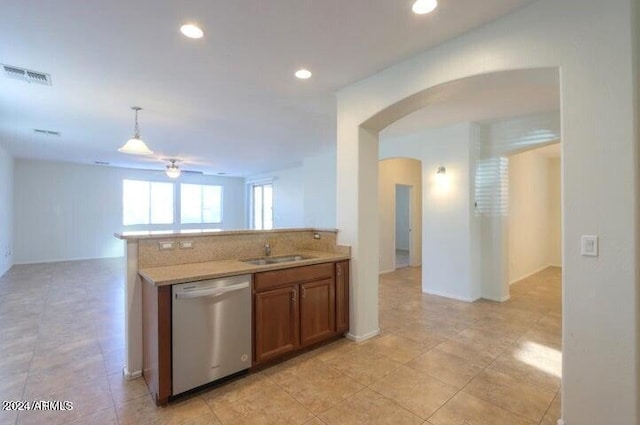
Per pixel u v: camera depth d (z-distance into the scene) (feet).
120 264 24.45
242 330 7.92
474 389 7.47
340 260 10.11
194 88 10.63
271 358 8.50
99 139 17.85
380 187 21.74
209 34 7.47
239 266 8.39
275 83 10.23
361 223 10.25
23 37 7.49
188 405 6.88
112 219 28.40
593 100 5.65
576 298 5.77
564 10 6.01
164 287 6.80
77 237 26.76
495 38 6.95
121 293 15.90
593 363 5.62
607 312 5.49
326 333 9.73
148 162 26.20
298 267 9.05
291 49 8.18
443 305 14.10
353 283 10.30
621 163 5.36
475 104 12.16
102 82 10.09
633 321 5.26
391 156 17.83
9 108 12.50
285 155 23.22
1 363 8.67
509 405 6.85
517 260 19.26
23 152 21.68
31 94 11.04
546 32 6.23
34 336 10.48
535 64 6.37
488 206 15.03
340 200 10.69
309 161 24.54
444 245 15.61
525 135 13.83
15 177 24.12
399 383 7.73
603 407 5.54
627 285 5.31
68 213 26.37
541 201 22.71
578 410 5.78
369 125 10.25
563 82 5.98
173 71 9.36
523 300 14.93
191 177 33.37
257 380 7.89
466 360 8.89
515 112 13.12
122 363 8.70
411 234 24.31
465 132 14.69
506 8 6.57
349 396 7.21
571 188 5.82
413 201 24.36
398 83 8.94
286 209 30.25
